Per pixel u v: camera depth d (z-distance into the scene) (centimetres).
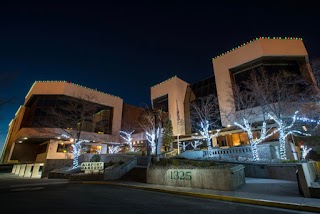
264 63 2988
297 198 777
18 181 1833
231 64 3253
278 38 3017
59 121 3275
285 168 1361
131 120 4453
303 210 659
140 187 1221
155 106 4181
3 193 1023
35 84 3478
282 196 824
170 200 848
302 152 2134
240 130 2770
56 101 3453
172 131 3322
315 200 734
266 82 2378
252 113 2502
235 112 2852
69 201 793
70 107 3381
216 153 2212
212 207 711
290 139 2244
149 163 1622
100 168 1873
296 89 2530
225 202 807
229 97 3075
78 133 2844
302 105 2291
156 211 643
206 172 1123
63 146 3422
